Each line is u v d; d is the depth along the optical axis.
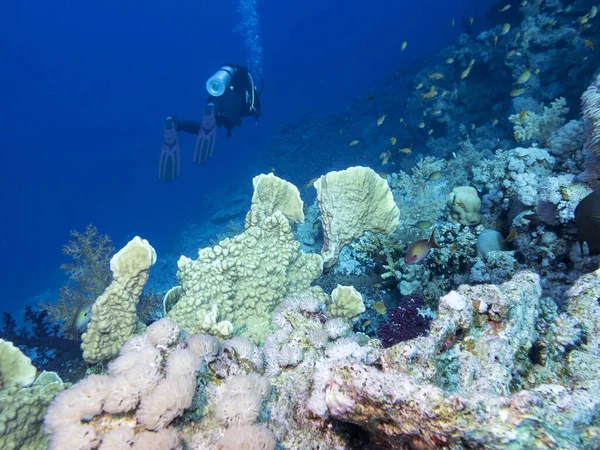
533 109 11.66
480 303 2.04
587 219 2.84
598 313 1.99
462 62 15.09
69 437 1.62
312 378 2.15
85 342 2.64
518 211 4.54
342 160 18.78
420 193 6.52
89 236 6.14
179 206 38.12
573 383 1.77
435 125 15.45
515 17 15.44
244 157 39.19
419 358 1.86
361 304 3.14
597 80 3.61
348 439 1.89
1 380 2.27
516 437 1.16
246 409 1.79
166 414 1.63
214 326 2.53
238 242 3.23
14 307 27.55
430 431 1.29
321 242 7.09
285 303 2.90
